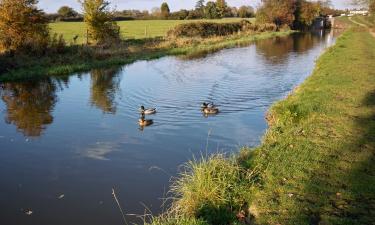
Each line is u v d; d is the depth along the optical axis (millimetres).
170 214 9109
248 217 8367
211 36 63500
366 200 8531
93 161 13133
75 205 10242
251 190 9281
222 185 9352
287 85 25219
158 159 13133
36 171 12445
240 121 17266
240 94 22562
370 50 35438
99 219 9539
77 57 35812
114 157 13414
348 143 11883
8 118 18656
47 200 10570
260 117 17859
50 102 21828
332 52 35031
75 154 13812
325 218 7844
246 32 74000
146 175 11914
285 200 8641
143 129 16406
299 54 42750
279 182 9508
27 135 16031
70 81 28078
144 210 9859
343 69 25031
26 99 22719
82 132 16281
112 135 15773
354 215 7977
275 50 47469
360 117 14531
